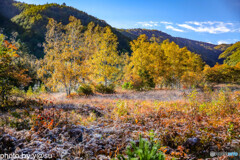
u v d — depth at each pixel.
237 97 11.68
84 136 4.54
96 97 16.86
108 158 3.60
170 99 14.81
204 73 32.69
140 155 2.88
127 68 29.95
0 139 3.79
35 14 118.25
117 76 29.47
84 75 20.08
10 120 5.90
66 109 9.02
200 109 8.90
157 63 29.72
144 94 19.97
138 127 5.98
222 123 6.51
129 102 11.85
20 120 5.84
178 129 5.57
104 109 9.44
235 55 148.25
